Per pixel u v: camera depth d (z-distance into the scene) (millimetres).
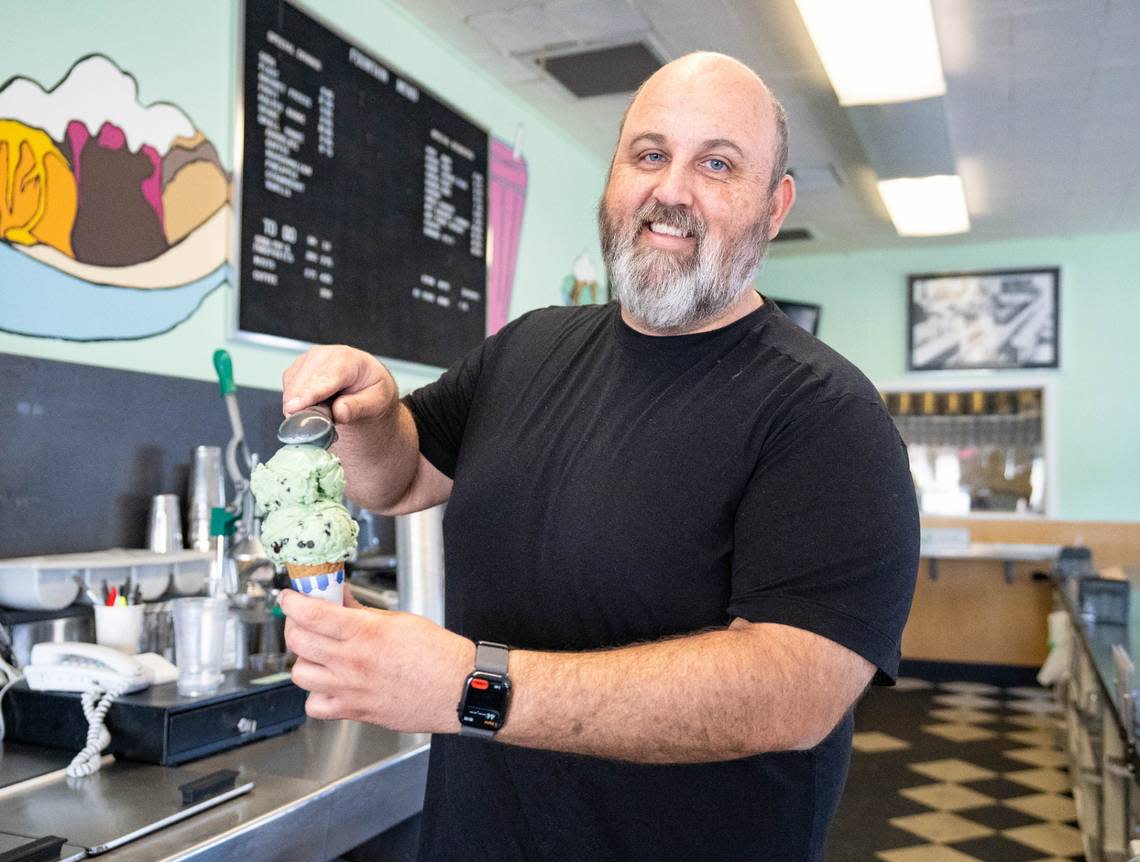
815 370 1105
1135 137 4234
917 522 1050
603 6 3037
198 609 1625
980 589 6168
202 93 2363
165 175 2258
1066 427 6332
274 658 1941
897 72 3254
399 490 1370
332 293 2793
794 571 988
